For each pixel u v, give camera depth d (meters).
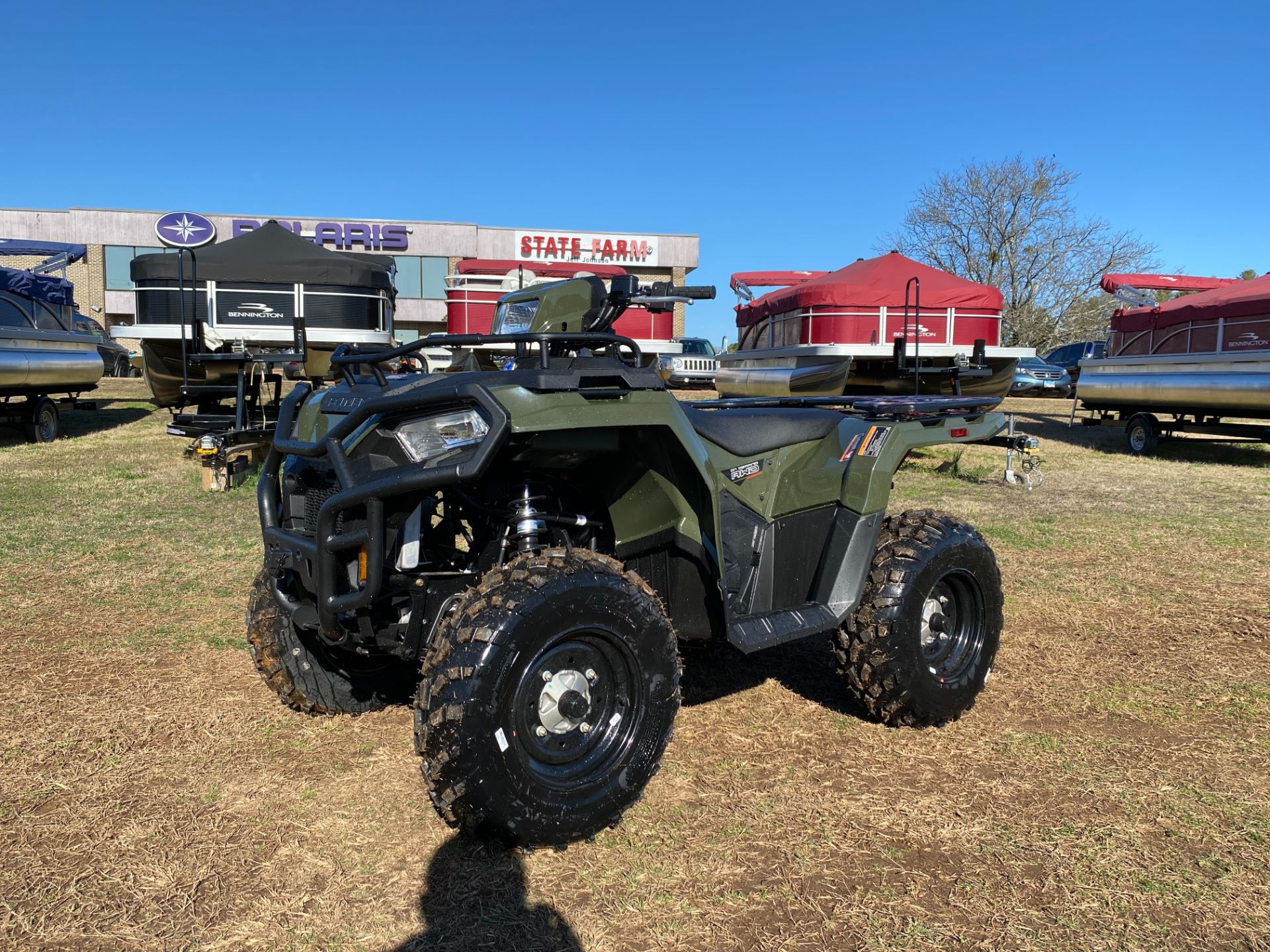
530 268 14.41
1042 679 4.03
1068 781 3.07
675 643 2.72
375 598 2.57
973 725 3.53
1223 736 3.44
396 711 3.60
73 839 2.68
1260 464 11.65
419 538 2.72
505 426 2.39
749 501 3.37
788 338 11.31
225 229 36.97
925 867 2.57
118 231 36.78
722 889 2.45
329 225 37.56
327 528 2.55
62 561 5.89
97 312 36.94
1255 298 11.18
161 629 4.58
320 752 3.24
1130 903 2.40
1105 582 5.66
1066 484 9.70
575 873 2.52
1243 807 2.89
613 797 2.58
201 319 10.70
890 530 3.51
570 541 3.03
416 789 2.97
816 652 4.40
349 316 11.37
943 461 11.46
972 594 3.57
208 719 3.51
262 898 2.40
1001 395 11.23
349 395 2.85
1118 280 13.99
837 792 2.98
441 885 2.46
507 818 2.39
